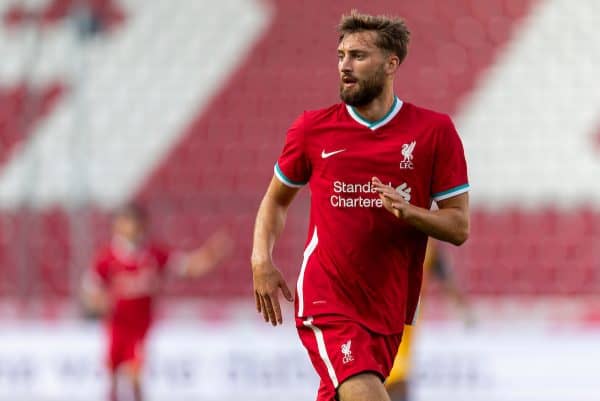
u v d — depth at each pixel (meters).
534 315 50.53
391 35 16.55
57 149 60.84
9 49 67.31
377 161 16.61
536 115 59.78
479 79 62.00
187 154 60.56
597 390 39.12
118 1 69.06
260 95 63.06
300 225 47.97
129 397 42.16
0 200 58.56
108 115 62.75
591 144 58.12
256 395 41.34
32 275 55.75
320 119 16.98
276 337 41.56
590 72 61.84
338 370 16.55
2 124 63.25
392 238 16.81
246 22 67.38
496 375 39.47
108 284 39.91
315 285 17.05
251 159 60.12
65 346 42.59
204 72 64.88
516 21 64.88
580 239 54.47
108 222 54.97
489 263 53.94
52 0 69.12
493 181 56.91
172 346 41.94
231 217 55.69
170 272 40.38
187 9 68.50
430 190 17.02
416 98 61.06
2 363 42.84
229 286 53.97
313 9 67.38
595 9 64.94
